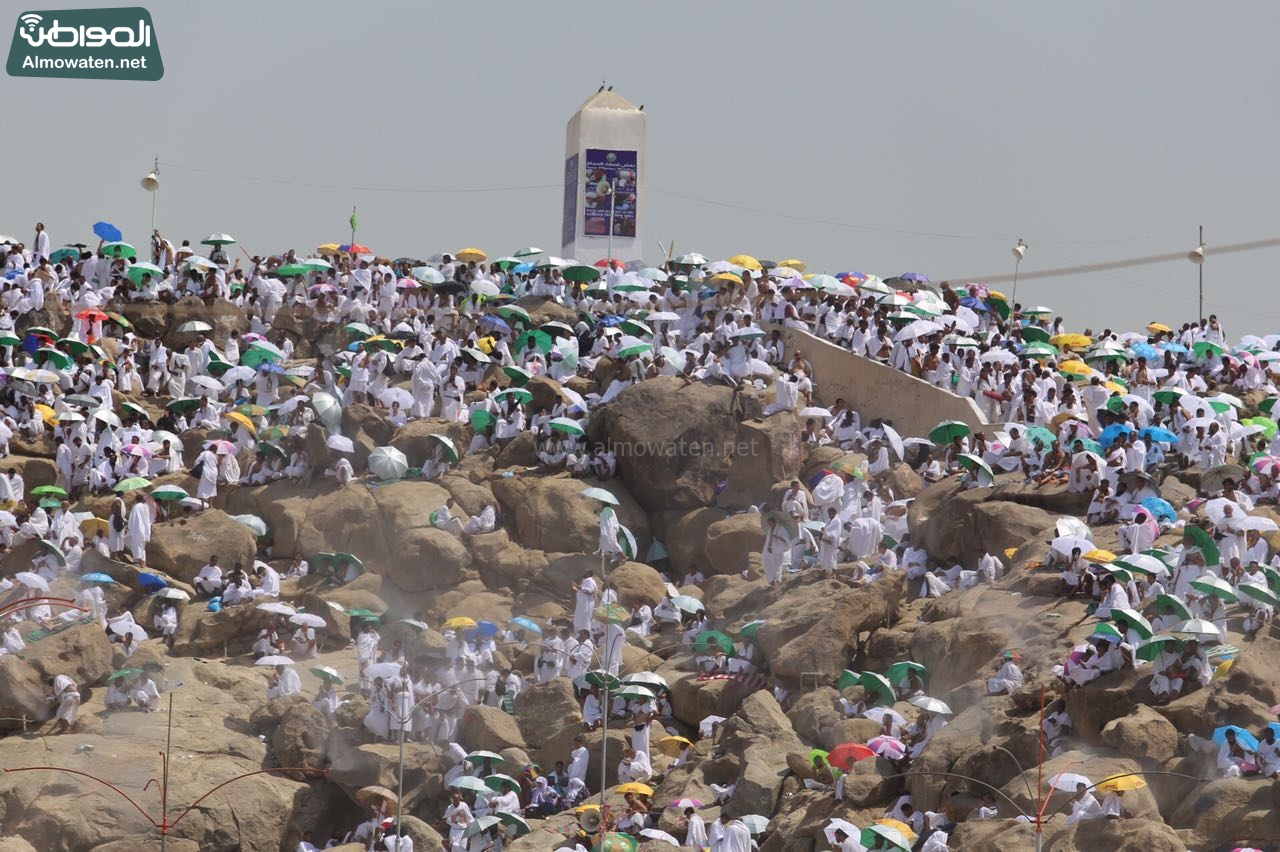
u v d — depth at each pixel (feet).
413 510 579.48
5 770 443.73
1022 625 458.09
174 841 442.09
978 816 387.14
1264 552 464.24
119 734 478.59
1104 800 365.61
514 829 447.83
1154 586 449.48
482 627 529.04
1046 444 558.56
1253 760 372.17
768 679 496.64
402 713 465.06
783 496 572.10
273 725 493.77
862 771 418.72
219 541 568.82
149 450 615.57
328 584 567.59
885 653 491.31
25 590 534.37
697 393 608.60
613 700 500.74
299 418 620.08
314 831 472.44
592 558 570.87
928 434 629.10
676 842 427.74
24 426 634.84
